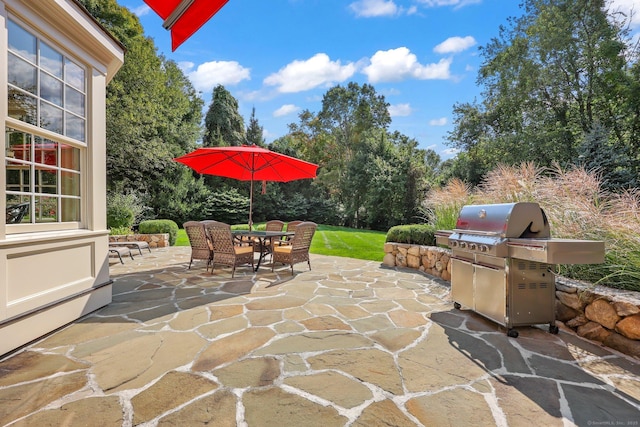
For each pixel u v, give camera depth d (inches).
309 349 103.1
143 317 132.3
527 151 527.2
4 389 78.7
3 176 100.0
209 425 66.4
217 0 75.1
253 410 71.5
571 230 144.7
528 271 117.8
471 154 659.4
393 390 80.2
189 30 83.4
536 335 117.6
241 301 156.6
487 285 126.5
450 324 128.2
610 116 477.1
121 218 408.2
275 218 795.4
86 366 90.7
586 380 85.9
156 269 238.1
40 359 94.8
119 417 68.5
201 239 226.8
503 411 72.2
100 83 146.6
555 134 500.4
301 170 265.4
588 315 115.7
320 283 197.0
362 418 69.2
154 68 597.3
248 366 91.4
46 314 112.7
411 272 233.9
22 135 117.9
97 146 144.1
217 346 104.6
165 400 74.8
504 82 593.9
